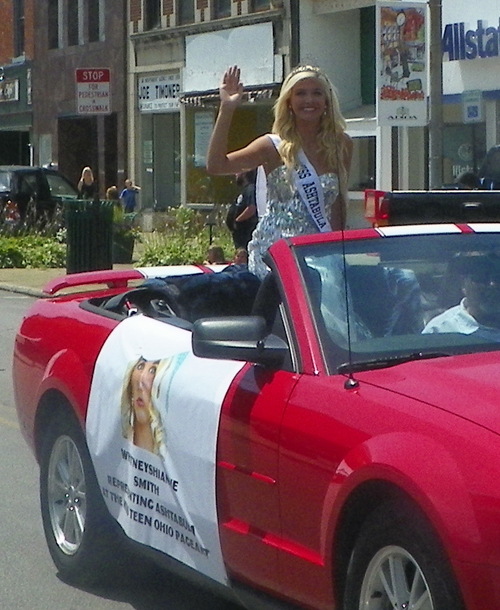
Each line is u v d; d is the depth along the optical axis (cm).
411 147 2794
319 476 441
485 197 1088
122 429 580
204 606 612
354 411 437
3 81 4616
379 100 1889
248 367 506
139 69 3775
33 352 681
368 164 2962
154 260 2298
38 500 810
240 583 502
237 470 489
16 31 4566
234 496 493
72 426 638
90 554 628
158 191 3769
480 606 375
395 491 409
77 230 1995
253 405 484
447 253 531
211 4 3428
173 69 3616
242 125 3344
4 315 1769
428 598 397
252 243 663
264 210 700
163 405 542
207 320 490
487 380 431
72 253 2000
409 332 497
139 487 566
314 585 450
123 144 3878
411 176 2797
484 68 2583
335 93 641
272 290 537
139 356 579
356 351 482
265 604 484
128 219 2509
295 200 639
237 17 3316
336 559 439
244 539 487
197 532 520
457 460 392
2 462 913
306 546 453
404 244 533
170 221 2572
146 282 680
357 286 509
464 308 512
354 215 2897
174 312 653
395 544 413
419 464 398
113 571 637
